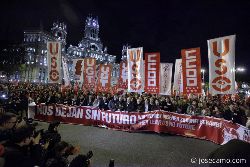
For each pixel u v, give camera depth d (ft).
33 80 326.85
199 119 37.88
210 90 36.58
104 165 23.81
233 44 34.60
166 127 40.29
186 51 41.34
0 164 8.68
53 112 48.39
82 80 61.67
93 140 33.81
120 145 31.65
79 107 46.83
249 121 29.27
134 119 41.96
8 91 69.77
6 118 12.39
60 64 50.60
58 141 15.67
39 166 11.24
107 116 44.24
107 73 57.93
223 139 33.47
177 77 60.90
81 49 451.53
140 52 47.14
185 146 32.30
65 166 13.35
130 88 48.21
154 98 46.32
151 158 26.53
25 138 10.66
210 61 36.68
